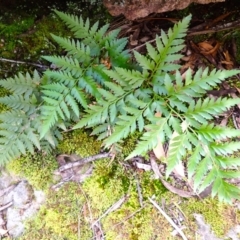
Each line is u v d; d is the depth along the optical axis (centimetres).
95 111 52
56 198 58
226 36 63
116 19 64
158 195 57
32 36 64
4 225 57
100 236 56
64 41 54
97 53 56
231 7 64
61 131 60
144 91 53
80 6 65
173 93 52
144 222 56
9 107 60
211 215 56
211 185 57
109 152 59
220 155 52
